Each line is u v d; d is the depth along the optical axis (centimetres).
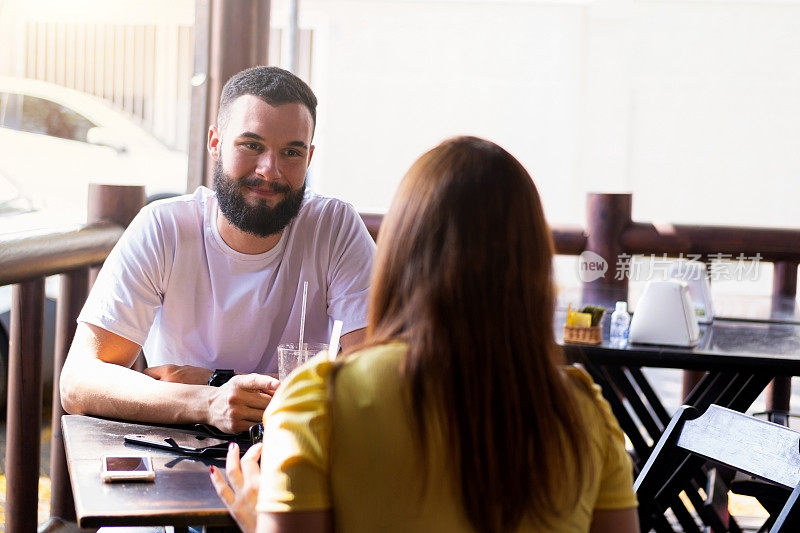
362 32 841
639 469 310
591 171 868
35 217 530
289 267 224
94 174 568
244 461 134
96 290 213
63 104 564
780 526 157
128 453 167
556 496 106
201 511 141
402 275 109
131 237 216
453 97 850
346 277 228
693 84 875
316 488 103
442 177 109
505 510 103
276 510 103
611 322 312
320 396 105
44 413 423
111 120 589
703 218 890
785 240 372
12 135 545
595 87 857
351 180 855
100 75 641
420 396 103
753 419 174
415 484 102
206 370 208
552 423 107
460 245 106
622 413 305
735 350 282
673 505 238
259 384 176
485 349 105
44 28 621
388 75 845
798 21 866
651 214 888
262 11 344
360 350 108
